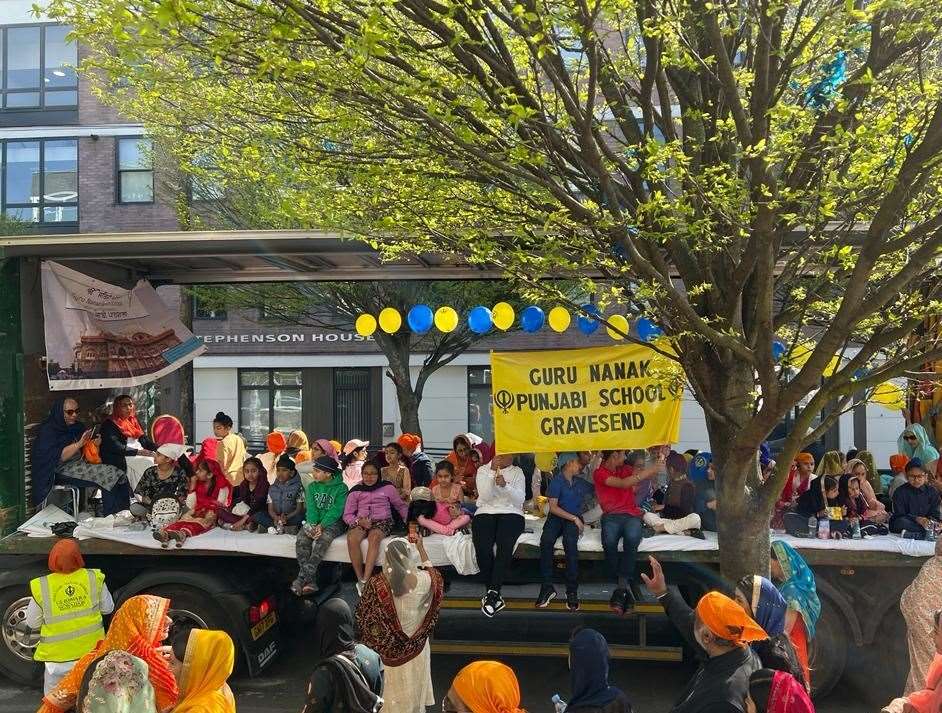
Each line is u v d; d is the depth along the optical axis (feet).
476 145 20.52
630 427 25.29
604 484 24.97
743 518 20.06
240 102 24.36
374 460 28.63
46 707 14.35
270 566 27.20
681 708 12.98
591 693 12.99
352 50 18.93
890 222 16.81
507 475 25.64
